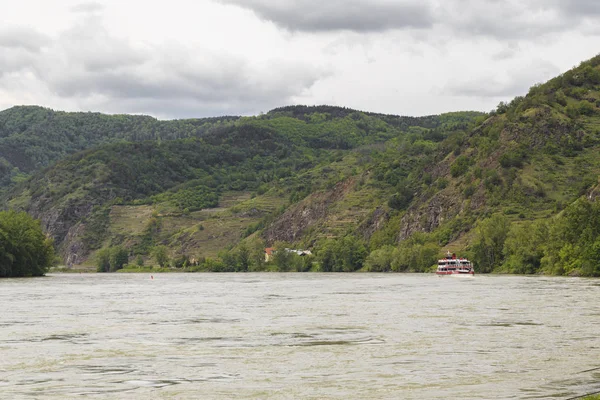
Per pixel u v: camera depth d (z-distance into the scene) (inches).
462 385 1605.6
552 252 7490.2
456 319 2851.9
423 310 3270.2
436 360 1911.9
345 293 4753.9
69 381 1679.4
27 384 1649.9
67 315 3255.4
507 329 2513.5
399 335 2390.5
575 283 5561.0
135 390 1582.2
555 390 1550.2
